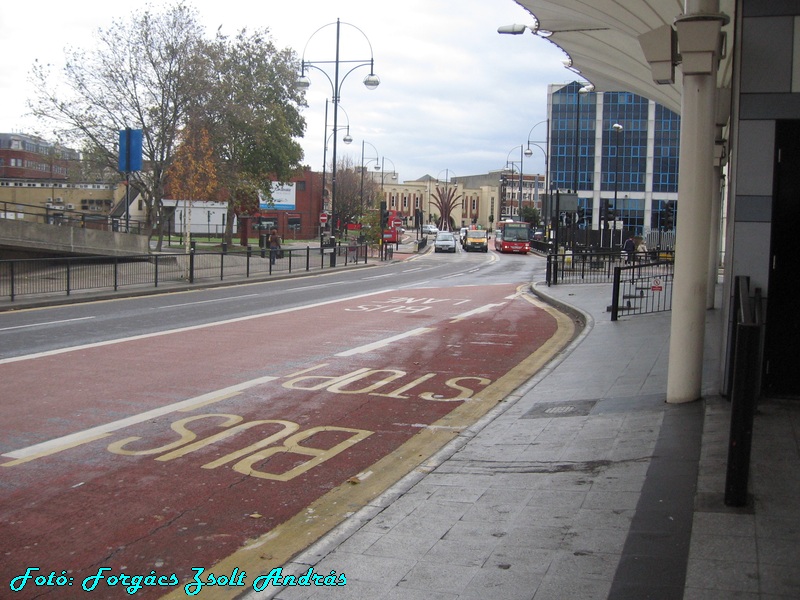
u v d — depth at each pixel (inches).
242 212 2420.0
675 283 331.6
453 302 900.0
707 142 319.9
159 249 1540.4
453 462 283.7
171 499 241.6
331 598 172.9
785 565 172.1
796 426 279.1
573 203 1301.7
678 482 233.0
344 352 527.5
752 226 313.3
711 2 316.5
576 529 204.4
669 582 167.6
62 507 233.3
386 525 217.6
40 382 406.9
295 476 266.5
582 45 692.7
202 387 404.8
